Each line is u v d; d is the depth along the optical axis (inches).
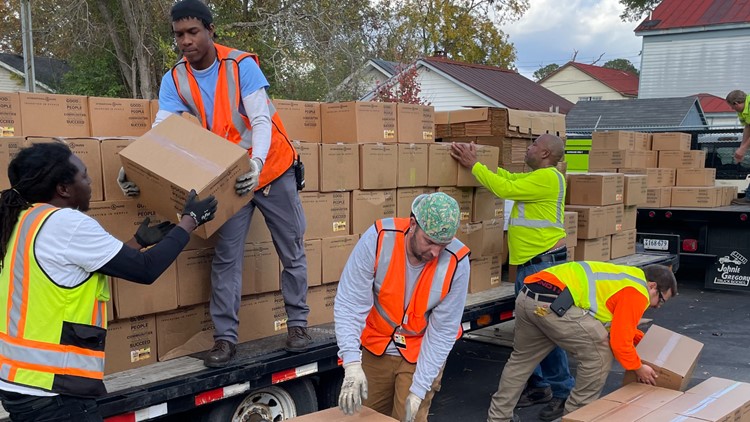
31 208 87.5
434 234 94.3
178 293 126.7
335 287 158.6
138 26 587.5
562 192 178.7
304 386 145.4
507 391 158.1
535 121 209.0
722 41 818.2
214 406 128.4
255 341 140.4
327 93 611.8
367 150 158.9
